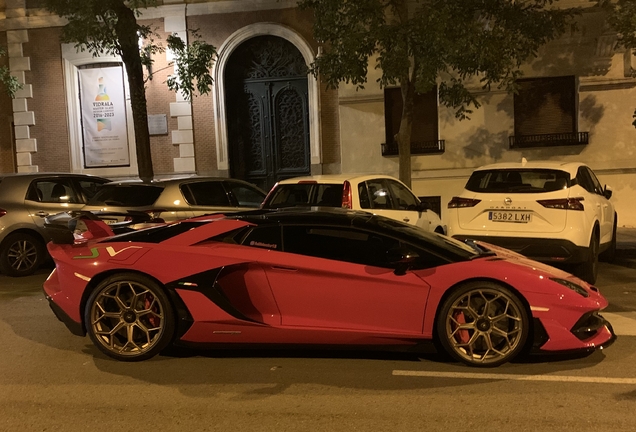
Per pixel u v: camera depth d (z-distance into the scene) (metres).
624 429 4.12
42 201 10.51
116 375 5.35
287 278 5.43
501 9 11.66
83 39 12.60
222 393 4.90
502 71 11.03
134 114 13.19
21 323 7.25
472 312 5.27
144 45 15.80
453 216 8.59
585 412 4.41
